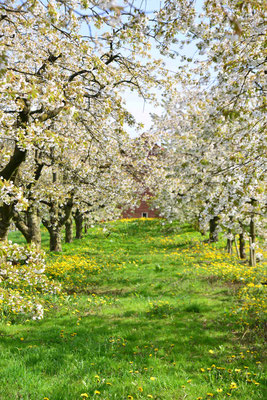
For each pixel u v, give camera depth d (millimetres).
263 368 5305
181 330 7328
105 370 5215
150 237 28266
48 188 13062
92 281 12922
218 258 17266
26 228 14711
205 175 9617
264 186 7520
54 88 5723
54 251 20062
